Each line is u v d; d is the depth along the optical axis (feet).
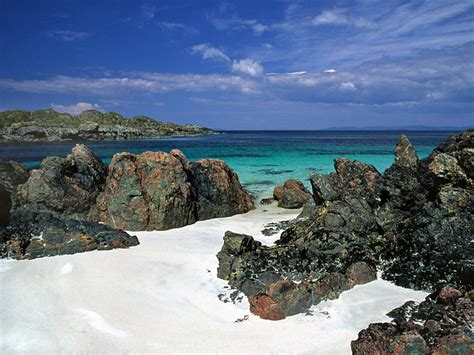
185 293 44.21
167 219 70.18
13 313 39.29
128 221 69.10
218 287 45.70
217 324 37.83
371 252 49.44
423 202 52.34
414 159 62.69
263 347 33.40
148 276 47.73
